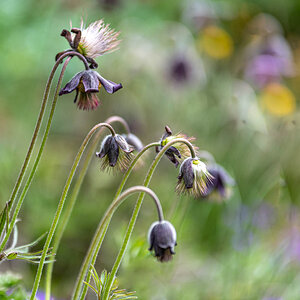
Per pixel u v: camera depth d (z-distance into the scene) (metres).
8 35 12.48
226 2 14.73
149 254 5.61
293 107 11.12
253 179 10.24
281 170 9.39
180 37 11.55
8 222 3.77
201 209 9.02
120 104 10.75
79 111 11.11
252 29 12.48
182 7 13.88
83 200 8.95
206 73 12.24
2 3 12.80
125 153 3.99
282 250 8.37
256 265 8.12
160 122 11.16
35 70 12.05
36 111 11.62
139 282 6.56
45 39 12.14
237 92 11.15
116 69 11.15
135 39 11.41
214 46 12.06
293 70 12.80
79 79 3.70
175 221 7.08
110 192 9.28
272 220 9.35
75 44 3.78
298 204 9.75
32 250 7.81
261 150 10.42
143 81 11.16
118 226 8.39
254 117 10.85
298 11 16.80
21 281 5.04
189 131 11.25
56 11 12.29
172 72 11.24
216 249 8.99
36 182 9.02
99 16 11.98
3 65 12.06
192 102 11.52
